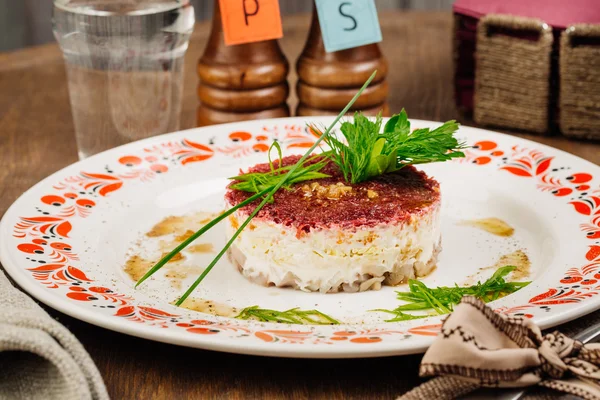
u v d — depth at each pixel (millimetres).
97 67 743
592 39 772
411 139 662
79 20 726
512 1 801
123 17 729
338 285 639
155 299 606
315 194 653
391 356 574
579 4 779
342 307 626
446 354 523
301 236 631
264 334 559
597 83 779
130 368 569
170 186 732
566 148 794
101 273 629
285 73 787
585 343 561
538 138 812
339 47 756
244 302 631
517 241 686
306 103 788
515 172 731
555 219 684
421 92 886
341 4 753
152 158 744
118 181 723
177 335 550
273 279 643
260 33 759
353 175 662
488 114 821
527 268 658
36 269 613
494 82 812
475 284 646
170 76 762
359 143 658
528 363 529
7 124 842
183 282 648
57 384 532
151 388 557
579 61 777
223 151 758
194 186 736
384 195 653
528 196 711
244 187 656
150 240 689
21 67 947
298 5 1264
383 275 643
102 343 585
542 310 567
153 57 748
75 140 818
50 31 1205
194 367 569
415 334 558
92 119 757
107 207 701
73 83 751
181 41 756
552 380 534
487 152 750
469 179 739
